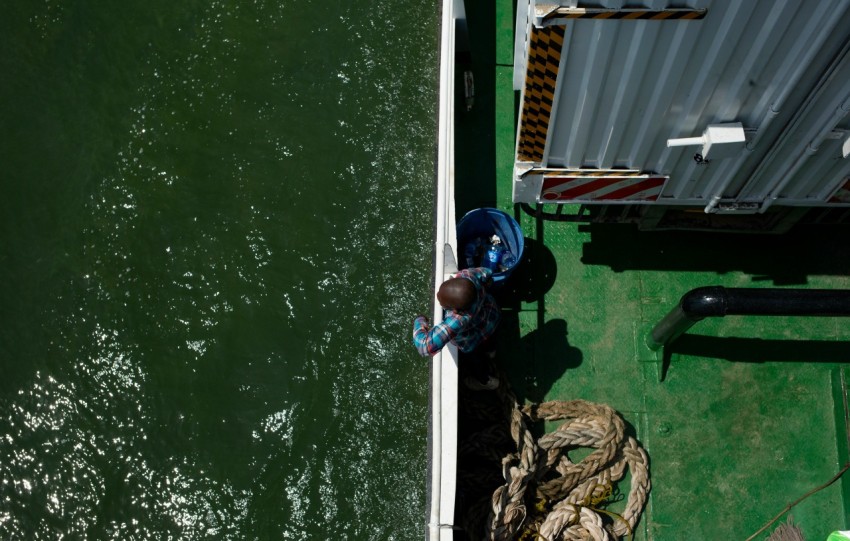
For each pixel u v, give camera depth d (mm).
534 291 5969
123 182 7250
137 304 6887
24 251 7074
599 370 5793
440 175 5285
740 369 5773
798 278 5934
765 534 5410
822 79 3996
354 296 6844
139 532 6344
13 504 6430
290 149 7316
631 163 4820
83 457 6527
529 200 5273
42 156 7363
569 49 3959
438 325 4715
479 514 5254
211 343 6766
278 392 6605
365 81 7539
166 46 7703
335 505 6297
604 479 5453
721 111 4305
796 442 5609
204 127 7418
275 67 7621
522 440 5340
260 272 6934
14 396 6680
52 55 7715
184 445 6512
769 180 4910
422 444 6414
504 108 6477
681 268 5996
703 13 3643
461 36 6180
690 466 5578
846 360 5762
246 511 6328
